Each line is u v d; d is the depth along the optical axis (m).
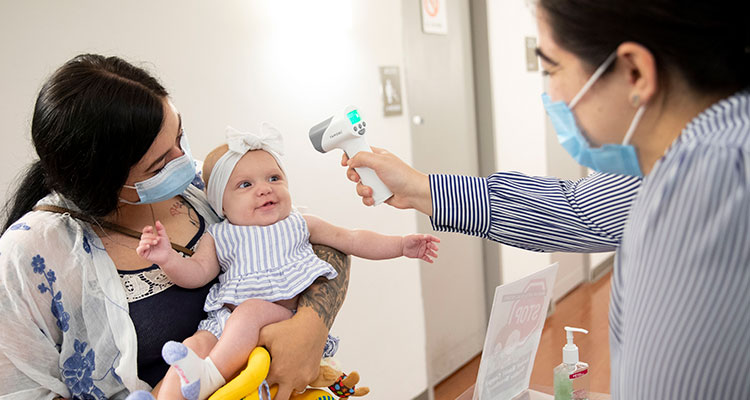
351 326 2.71
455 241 3.49
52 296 1.08
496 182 1.24
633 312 0.62
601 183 1.17
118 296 1.12
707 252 0.57
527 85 4.02
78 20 1.77
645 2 0.60
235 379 1.00
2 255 1.05
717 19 0.59
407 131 3.10
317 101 2.54
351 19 2.70
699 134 0.61
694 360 0.58
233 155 1.29
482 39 3.55
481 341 3.79
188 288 1.21
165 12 1.98
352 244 1.37
